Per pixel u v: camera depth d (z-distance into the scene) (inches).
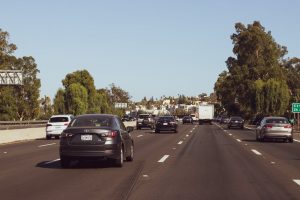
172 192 464.1
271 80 3206.2
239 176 581.6
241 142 1304.1
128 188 489.7
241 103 3850.9
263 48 3826.3
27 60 4057.6
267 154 904.9
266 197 437.4
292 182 530.9
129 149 743.7
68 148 652.1
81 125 674.2
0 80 2935.5
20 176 589.6
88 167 678.5
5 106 3636.8
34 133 1622.8
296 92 3848.4
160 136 1662.2
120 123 716.7
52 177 577.9
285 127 1299.2
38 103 4165.8
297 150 1008.2
